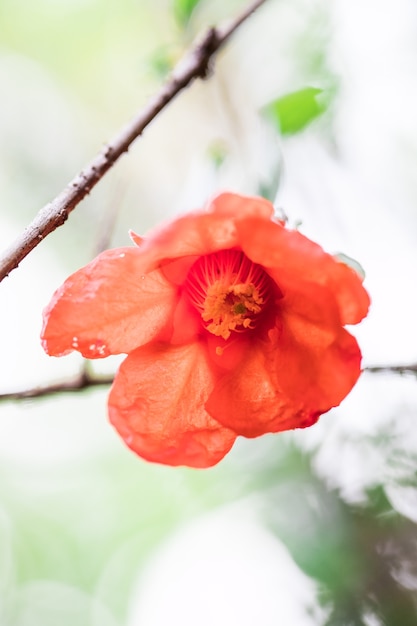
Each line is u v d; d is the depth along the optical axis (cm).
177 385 29
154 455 28
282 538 32
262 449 34
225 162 33
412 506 31
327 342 27
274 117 32
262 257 27
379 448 32
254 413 28
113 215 32
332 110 35
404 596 31
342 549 32
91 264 28
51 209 27
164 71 34
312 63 36
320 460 32
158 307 29
